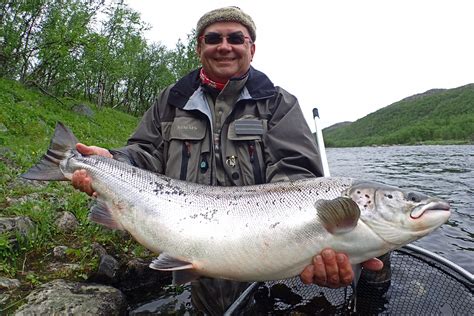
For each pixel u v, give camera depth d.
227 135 1.00
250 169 0.98
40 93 4.97
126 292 1.10
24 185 1.51
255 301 1.01
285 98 1.04
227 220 0.80
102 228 1.24
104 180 0.91
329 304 1.03
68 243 1.16
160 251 0.85
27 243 1.08
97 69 6.27
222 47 1.00
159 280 1.17
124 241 1.23
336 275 0.74
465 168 4.47
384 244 0.75
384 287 1.02
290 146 0.97
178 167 1.00
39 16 5.02
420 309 0.94
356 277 0.82
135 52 7.76
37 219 1.18
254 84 1.04
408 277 1.05
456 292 0.96
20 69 5.11
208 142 1.00
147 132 1.09
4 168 1.62
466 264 1.37
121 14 6.84
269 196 0.81
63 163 0.94
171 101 1.05
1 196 1.33
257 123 0.99
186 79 1.07
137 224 0.87
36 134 2.69
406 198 0.75
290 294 1.05
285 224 0.77
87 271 1.03
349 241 0.74
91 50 5.24
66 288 0.93
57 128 0.96
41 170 0.94
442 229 1.76
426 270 1.04
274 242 0.77
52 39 4.91
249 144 0.98
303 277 0.77
